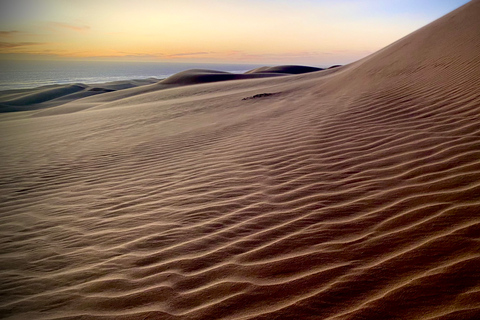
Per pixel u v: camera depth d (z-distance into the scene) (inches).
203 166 170.9
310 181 122.8
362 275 65.4
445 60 272.7
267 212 103.7
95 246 100.3
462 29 326.3
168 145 248.4
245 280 71.0
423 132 148.0
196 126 324.2
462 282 57.6
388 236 77.2
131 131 364.8
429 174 105.8
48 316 69.6
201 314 62.7
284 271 71.8
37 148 324.2
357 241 78.0
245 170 150.3
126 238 101.9
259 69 3127.5
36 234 117.7
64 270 88.4
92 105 1318.9
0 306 75.5
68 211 137.8
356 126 184.5
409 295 57.4
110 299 72.1
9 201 163.9
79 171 210.7
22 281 85.7
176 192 137.9
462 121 149.0
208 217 107.1
